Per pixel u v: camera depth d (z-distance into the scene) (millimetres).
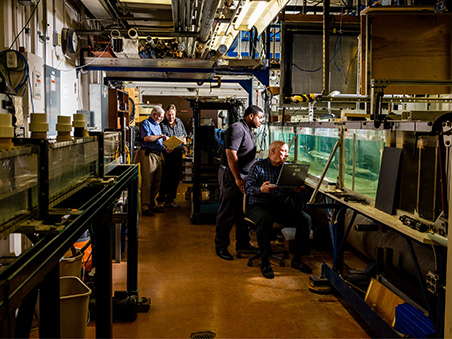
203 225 5664
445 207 1958
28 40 3885
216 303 3213
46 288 1323
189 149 9406
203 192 7637
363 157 3100
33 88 3678
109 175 2473
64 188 1709
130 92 9812
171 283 3602
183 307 3135
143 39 6266
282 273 3881
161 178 6539
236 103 5777
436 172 2088
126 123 8289
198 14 5461
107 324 2104
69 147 1762
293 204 4191
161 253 4430
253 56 7105
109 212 2039
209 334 2732
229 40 7590
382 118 2635
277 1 4473
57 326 1345
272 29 7578
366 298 2959
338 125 3297
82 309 2223
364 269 3797
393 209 2480
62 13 4965
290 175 3635
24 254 1111
